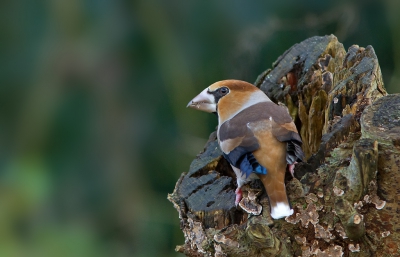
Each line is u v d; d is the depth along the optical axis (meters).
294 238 7.46
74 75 11.30
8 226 10.46
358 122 8.19
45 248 10.55
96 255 10.96
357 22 13.68
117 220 11.61
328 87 9.68
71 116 11.20
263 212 7.63
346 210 6.93
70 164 11.15
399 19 13.12
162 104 12.25
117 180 11.52
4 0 11.39
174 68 12.08
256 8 12.90
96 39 11.43
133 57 11.77
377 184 7.07
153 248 12.15
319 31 13.81
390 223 7.11
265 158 7.83
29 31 11.36
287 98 10.01
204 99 9.63
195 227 8.02
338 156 7.69
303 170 8.08
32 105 11.19
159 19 11.97
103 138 11.46
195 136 12.84
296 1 13.41
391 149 6.90
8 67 11.33
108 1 11.48
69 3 11.27
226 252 7.38
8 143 11.13
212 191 8.59
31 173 10.77
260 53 13.51
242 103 9.30
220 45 12.96
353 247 7.26
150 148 12.39
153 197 12.45
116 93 11.51
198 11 12.46
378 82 9.02
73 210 11.12
